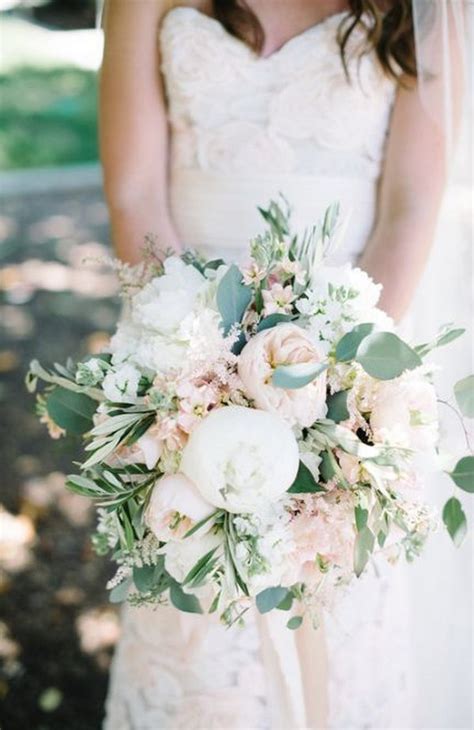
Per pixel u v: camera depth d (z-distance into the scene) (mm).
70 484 1397
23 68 9805
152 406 1358
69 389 1559
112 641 3152
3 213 6840
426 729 1873
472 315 1716
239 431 1288
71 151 8039
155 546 1439
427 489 1727
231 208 1894
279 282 1489
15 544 3580
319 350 1371
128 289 1648
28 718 2854
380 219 1874
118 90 1934
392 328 1517
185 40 1859
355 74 1821
